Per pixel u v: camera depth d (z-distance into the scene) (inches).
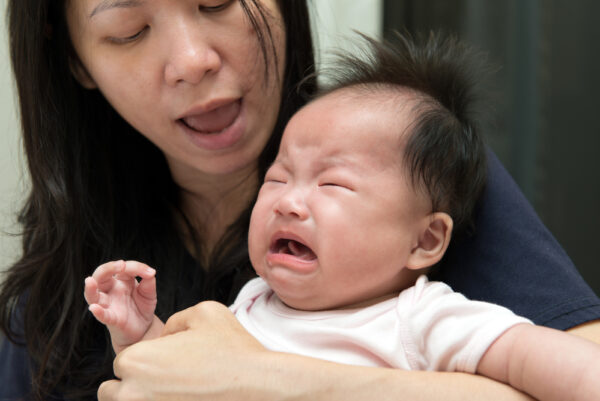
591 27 82.1
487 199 42.6
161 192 51.7
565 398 30.4
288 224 38.2
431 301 36.4
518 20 82.0
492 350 33.4
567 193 84.1
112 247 49.3
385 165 38.5
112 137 49.8
